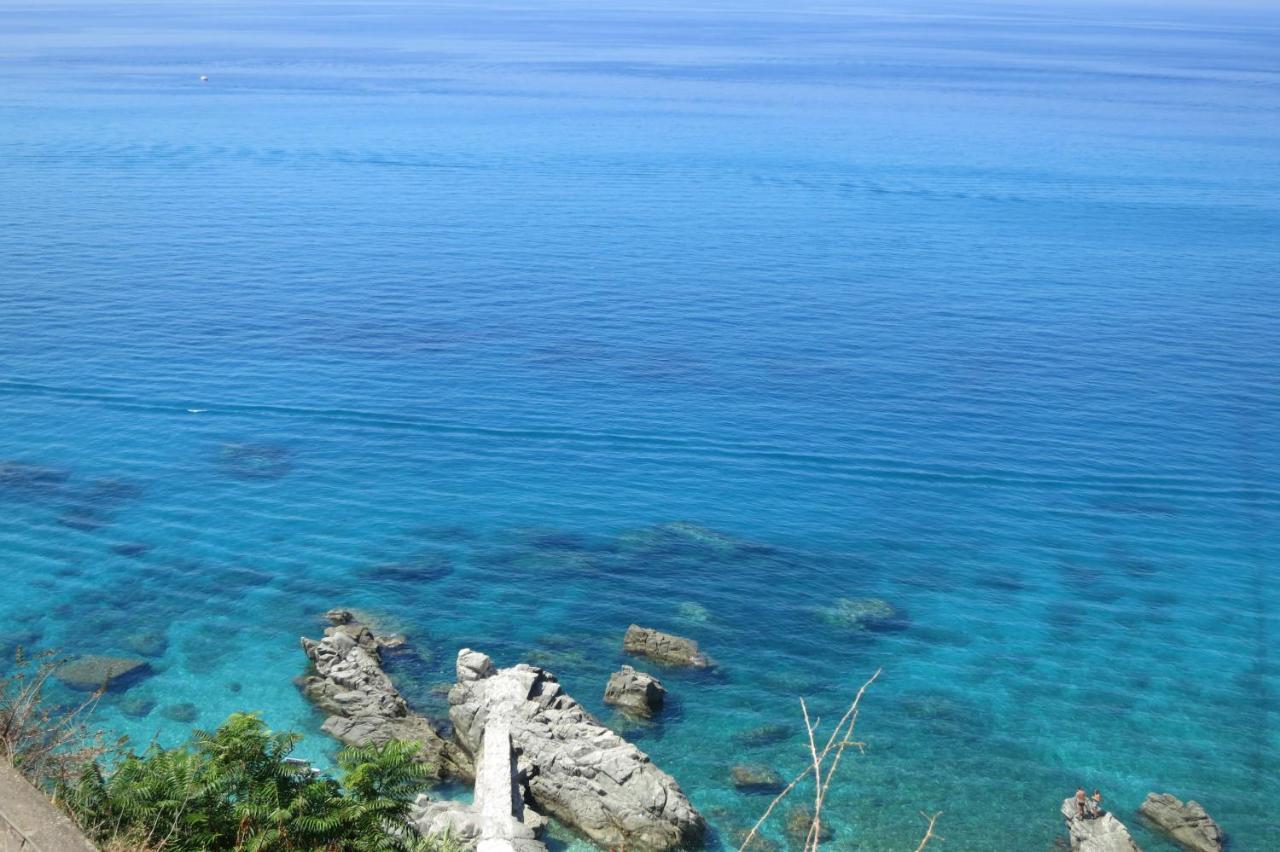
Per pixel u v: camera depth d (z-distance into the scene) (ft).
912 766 125.39
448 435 213.05
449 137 587.68
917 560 173.17
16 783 45.65
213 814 65.05
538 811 115.14
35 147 504.02
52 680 132.67
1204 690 142.20
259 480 191.72
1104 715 136.36
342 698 130.41
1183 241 386.32
